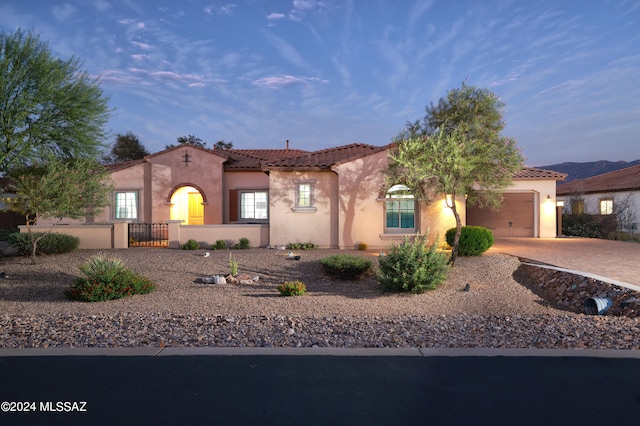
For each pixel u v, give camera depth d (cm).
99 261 1249
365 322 812
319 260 1518
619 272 1158
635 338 676
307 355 586
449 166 1275
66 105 1445
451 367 541
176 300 1090
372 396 454
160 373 520
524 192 2155
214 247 1812
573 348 625
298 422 397
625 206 2577
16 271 1402
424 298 1084
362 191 1795
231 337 688
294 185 1861
